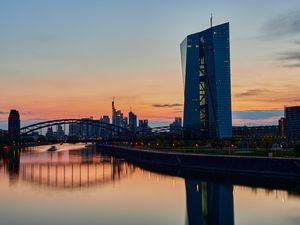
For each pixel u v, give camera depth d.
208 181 132.75
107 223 73.00
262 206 87.25
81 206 88.88
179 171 172.38
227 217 77.88
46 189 116.06
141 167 198.50
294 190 107.06
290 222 72.75
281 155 156.75
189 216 79.12
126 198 100.25
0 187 119.75
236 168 152.62
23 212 82.25
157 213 81.94
